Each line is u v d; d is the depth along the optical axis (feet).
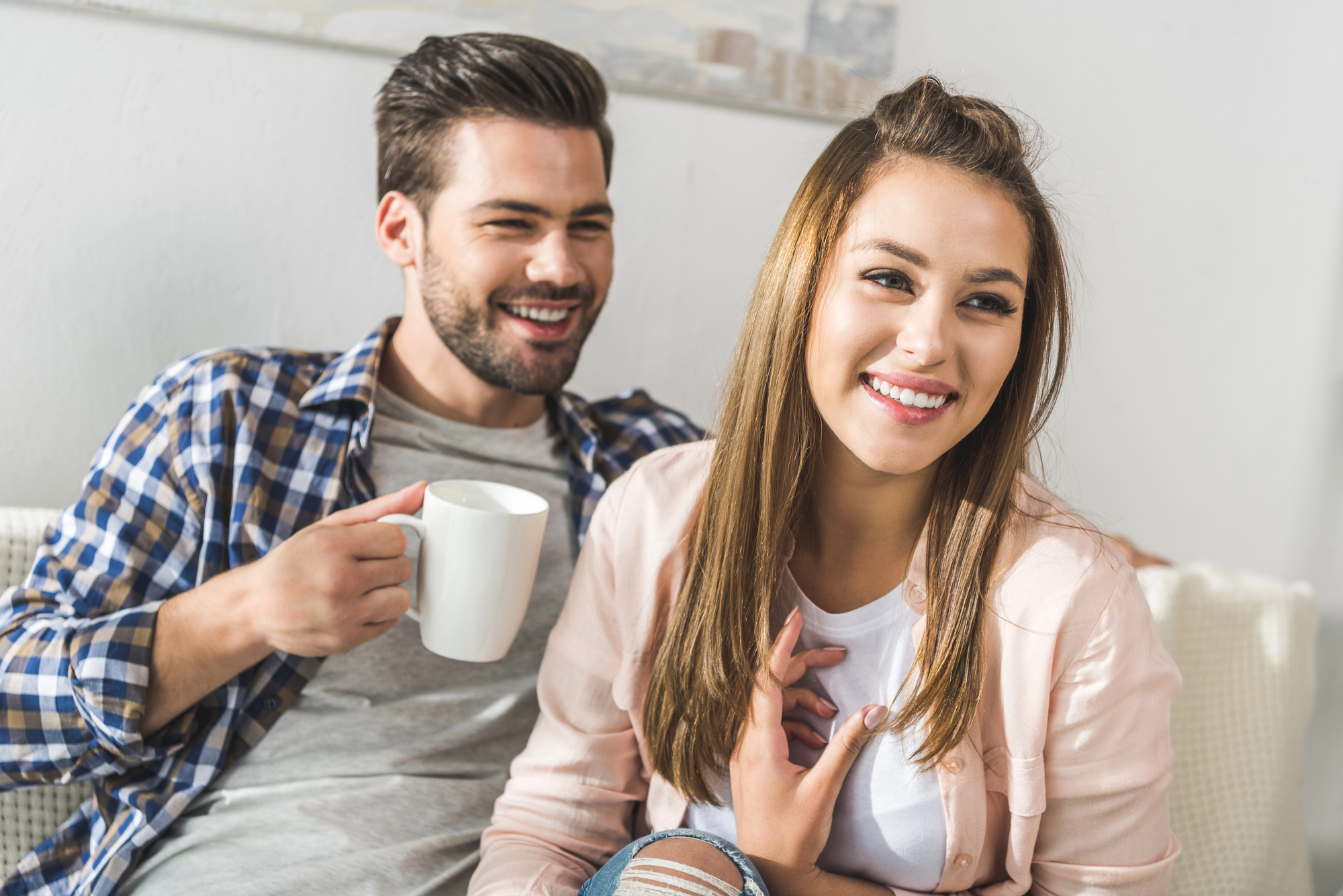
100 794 2.82
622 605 2.66
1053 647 2.25
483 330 3.13
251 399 3.06
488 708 3.08
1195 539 5.36
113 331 3.68
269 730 2.92
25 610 2.78
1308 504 5.48
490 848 2.63
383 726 2.96
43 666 2.59
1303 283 5.31
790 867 2.26
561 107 3.08
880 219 2.09
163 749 2.79
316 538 2.48
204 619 2.59
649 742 2.59
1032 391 2.32
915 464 2.14
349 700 2.96
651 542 2.64
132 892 2.71
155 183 3.66
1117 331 5.06
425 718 3.00
